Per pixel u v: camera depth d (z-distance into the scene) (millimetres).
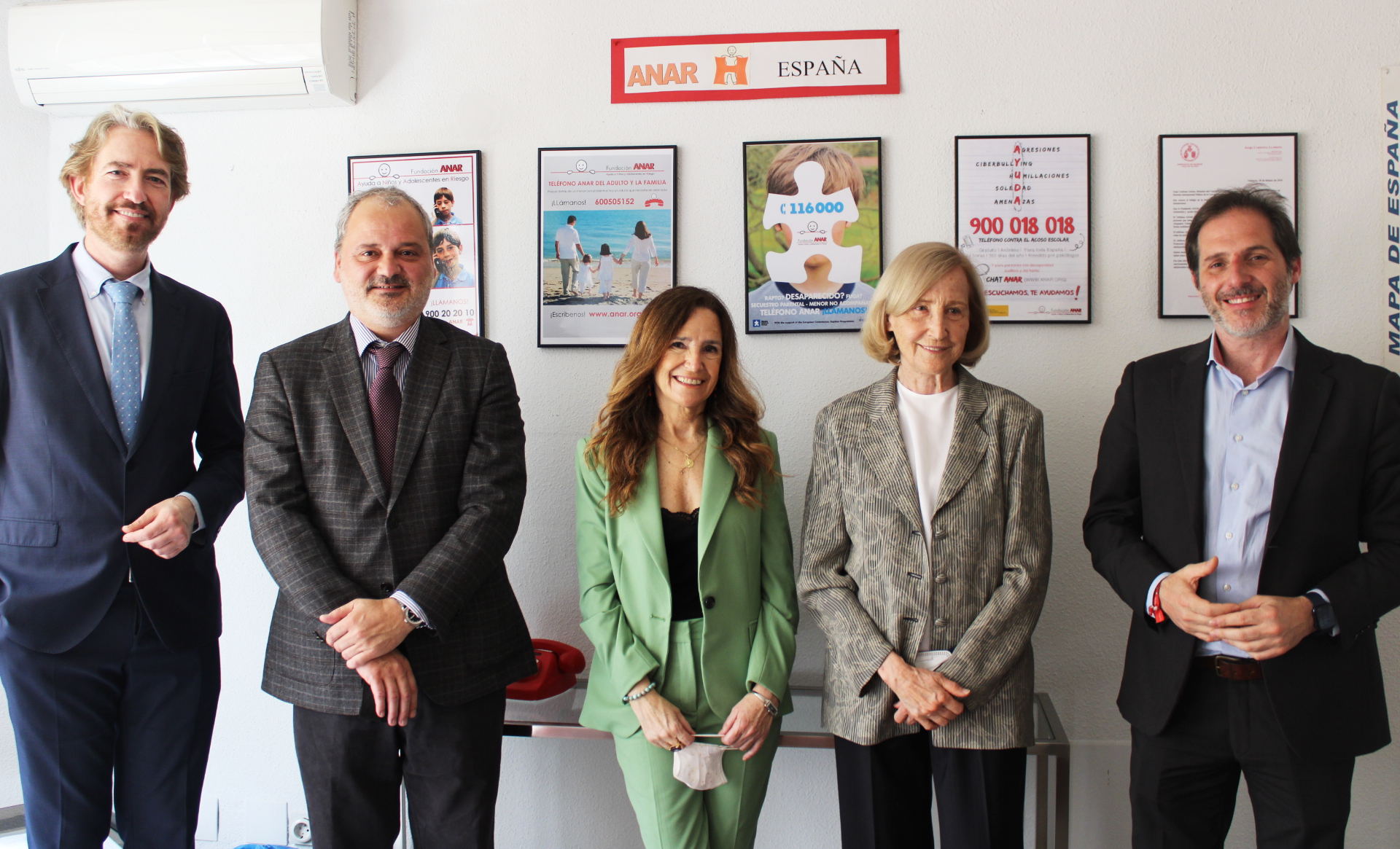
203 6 2135
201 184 2279
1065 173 2070
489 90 2201
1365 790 2037
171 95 2176
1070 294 2078
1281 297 1509
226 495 1725
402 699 1474
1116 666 2094
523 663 1677
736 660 1653
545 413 2205
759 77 2135
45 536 1598
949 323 1605
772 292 2135
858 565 1626
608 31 2170
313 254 2260
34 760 1629
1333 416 1491
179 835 1747
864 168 2104
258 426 1564
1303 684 1452
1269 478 1509
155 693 1700
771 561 1729
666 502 1694
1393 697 2031
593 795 2209
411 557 1532
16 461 1605
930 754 1622
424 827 1580
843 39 2111
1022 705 1548
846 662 1582
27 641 1594
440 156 2205
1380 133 2012
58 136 2318
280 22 2105
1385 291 2016
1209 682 1526
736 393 1749
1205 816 1589
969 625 1558
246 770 2307
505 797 2238
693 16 2148
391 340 1643
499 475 1606
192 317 1758
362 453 1538
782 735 1763
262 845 2281
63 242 2326
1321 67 2021
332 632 1436
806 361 2139
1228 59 2039
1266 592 1477
